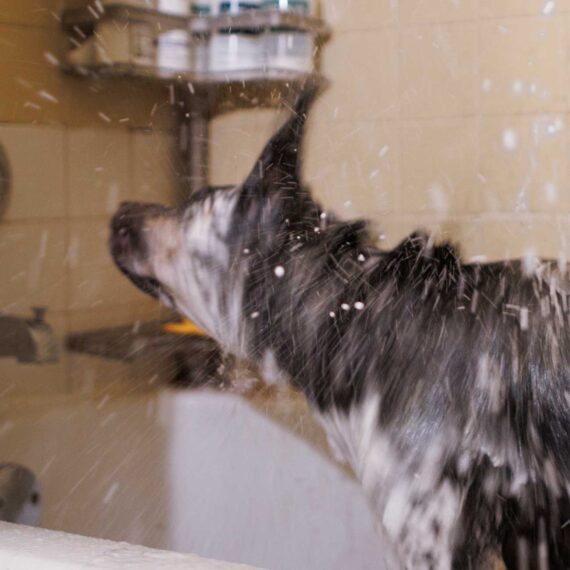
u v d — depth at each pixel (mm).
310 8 1392
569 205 1397
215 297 1199
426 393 1000
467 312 1044
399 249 1141
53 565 444
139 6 1305
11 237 1244
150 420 1286
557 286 1067
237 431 1270
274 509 1243
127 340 1335
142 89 1403
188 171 1449
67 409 1250
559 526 918
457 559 919
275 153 1256
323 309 1114
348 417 1055
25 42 1257
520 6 1395
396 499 964
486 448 950
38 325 1219
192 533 1248
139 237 1269
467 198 1447
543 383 977
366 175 1470
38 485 1041
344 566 1199
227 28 1359
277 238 1188
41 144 1280
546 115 1400
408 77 1452
